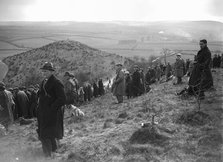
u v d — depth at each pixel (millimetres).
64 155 6316
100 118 10297
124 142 6270
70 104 12680
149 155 5383
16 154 6711
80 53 97938
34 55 95750
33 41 145875
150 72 24641
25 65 87812
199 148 5359
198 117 6957
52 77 6219
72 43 106188
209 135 5719
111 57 96500
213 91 10258
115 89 14422
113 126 8227
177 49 86125
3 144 7906
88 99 22297
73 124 10031
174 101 10039
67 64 91188
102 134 7457
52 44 105625
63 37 190750
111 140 6645
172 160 5082
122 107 11781
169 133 6383
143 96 13852
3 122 10344
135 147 5734
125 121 8508
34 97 14492
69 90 12625
